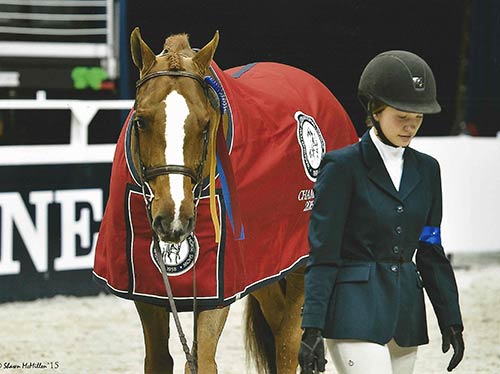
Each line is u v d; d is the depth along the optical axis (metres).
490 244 15.23
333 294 5.11
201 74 6.22
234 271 6.39
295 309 7.92
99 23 15.62
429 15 16.27
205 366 6.30
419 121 5.08
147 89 6.03
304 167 7.55
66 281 12.57
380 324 5.01
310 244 5.09
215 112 6.29
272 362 8.15
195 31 15.46
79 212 12.58
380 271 5.10
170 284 6.36
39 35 15.47
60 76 15.37
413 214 5.12
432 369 9.45
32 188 12.27
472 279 13.94
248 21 15.58
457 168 15.01
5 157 12.08
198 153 5.99
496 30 16.58
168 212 5.75
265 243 6.93
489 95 16.77
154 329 6.68
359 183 5.09
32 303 12.19
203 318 6.40
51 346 10.10
